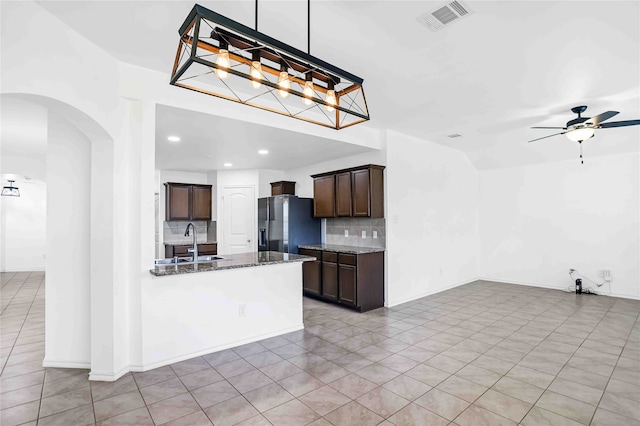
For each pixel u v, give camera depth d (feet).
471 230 22.17
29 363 9.71
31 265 26.81
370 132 15.96
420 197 18.02
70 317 9.44
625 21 7.39
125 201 9.30
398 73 9.97
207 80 10.32
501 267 21.89
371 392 8.05
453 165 20.58
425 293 18.17
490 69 9.74
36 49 6.64
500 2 6.72
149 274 9.43
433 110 13.41
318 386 8.36
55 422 6.88
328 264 16.67
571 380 8.60
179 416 7.09
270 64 8.93
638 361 9.72
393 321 13.78
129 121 9.47
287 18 7.16
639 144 16.52
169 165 20.54
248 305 11.43
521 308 15.65
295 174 22.09
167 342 9.71
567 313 14.76
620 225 17.60
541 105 12.78
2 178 25.03
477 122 15.03
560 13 7.11
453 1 6.68
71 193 9.43
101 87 8.39
